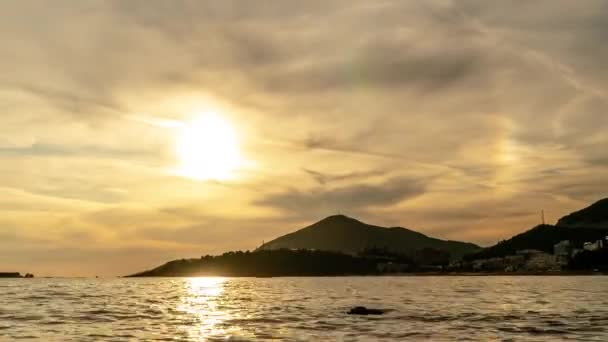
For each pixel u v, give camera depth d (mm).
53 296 136500
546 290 159000
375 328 62312
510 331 59188
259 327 63781
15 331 60375
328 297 132000
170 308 94625
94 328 63156
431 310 86500
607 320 69250
